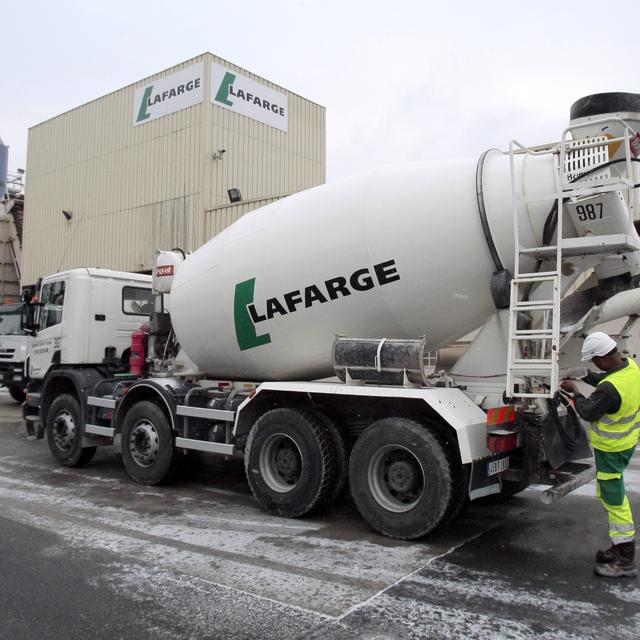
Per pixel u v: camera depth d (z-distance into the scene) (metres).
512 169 5.25
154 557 4.83
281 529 5.63
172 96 19.06
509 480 5.38
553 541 5.30
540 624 3.65
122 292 9.26
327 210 6.28
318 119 21.89
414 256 5.71
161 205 19.09
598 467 4.59
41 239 23.22
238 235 7.03
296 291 6.36
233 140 18.89
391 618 3.73
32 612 3.83
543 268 5.42
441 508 5.02
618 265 5.41
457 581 4.34
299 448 5.89
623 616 3.77
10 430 12.08
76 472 8.26
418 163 6.12
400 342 5.56
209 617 3.75
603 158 5.09
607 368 4.64
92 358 8.80
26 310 9.46
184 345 7.64
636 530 5.68
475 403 5.57
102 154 21.14
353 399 5.83
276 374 6.99
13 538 5.30
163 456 7.25
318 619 3.72
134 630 3.59
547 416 5.15
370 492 5.41
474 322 5.83
